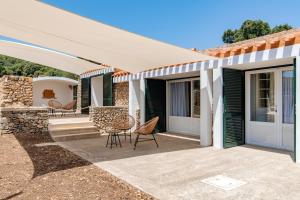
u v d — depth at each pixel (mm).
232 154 7871
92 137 11547
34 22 5867
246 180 5453
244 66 8555
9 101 14852
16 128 11312
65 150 8695
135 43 6926
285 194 4672
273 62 7637
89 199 4434
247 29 35781
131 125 10242
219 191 4852
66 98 22797
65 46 8156
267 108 8805
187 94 12555
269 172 6000
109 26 5574
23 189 4902
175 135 12125
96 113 12609
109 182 5367
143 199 4477
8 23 6340
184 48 7070
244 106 9414
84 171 6168
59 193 4703
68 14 5016
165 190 4918
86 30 6070
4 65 34219
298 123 6680
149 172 6098
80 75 18906
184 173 5996
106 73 15367
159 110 13125
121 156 7797
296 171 6055
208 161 7082
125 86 14203
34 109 11492
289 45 6625
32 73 34406
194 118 12062
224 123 8680
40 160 7230
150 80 12844
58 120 13500
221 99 8695
